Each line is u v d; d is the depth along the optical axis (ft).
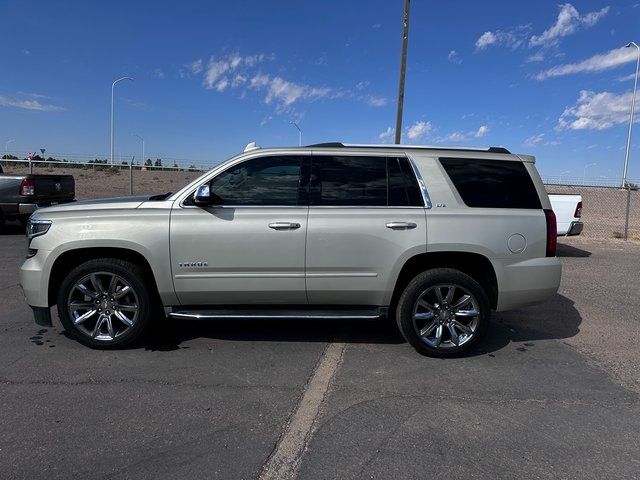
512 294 15.94
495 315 21.06
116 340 15.90
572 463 10.24
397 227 15.49
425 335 15.85
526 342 17.66
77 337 15.93
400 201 15.87
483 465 10.11
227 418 11.86
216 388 13.46
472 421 11.91
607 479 9.72
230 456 10.30
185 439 10.91
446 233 15.56
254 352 16.19
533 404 12.85
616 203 96.78
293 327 18.86
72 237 15.37
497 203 16.10
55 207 16.35
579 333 18.75
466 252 15.71
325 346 16.85
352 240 15.46
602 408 12.69
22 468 9.76
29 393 12.97
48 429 11.21
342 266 15.58
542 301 16.24
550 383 14.17
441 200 15.88
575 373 14.93
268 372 14.60
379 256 15.56
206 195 15.02
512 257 15.84
